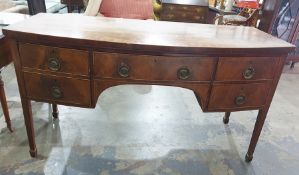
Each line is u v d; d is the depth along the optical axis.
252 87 1.20
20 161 1.36
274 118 1.97
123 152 1.49
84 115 1.81
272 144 1.66
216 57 1.08
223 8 3.36
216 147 1.59
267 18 2.68
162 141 1.61
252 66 1.13
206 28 1.41
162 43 1.04
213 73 1.12
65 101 1.18
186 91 2.31
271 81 1.21
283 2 2.62
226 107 1.23
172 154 1.50
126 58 1.05
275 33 2.76
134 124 1.75
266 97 1.25
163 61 1.07
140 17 2.27
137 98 2.12
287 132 1.80
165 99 2.14
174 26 1.40
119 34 1.13
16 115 1.74
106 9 2.20
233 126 1.83
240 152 1.57
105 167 1.37
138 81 1.11
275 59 1.14
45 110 1.83
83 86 1.13
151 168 1.39
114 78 1.10
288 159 1.54
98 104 1.98
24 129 1.60
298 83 2.68
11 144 1.47
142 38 1.09
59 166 1.35
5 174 1.27
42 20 1.26
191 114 1.94
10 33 1.02
